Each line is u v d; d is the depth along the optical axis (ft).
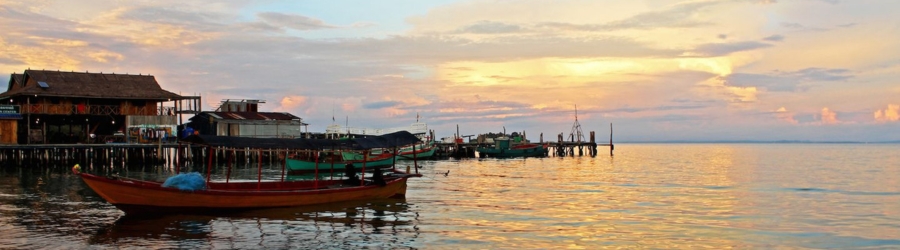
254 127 197.77
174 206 74.13
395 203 90.63
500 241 64.13
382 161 179.01
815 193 112.78
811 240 66.85
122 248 58.59
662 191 114.62
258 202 79.36
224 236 64.59
